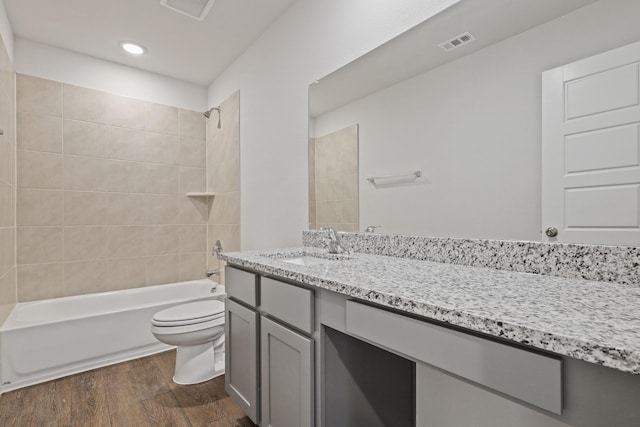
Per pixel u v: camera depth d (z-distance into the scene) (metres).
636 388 0.47
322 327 1.08
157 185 3.05
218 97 3.12
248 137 2.62
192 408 1.69
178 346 1.99
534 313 0.62
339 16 1.77
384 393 1.27
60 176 2.58
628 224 0.86
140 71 2.97
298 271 1.11
